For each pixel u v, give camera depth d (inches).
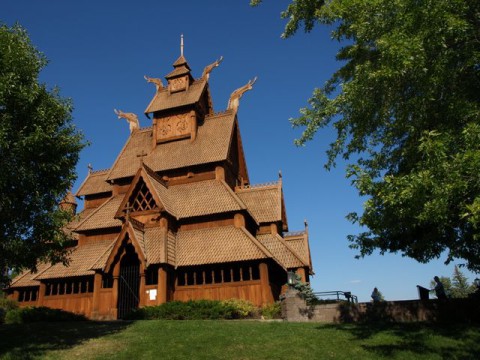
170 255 1093.1
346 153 612.1
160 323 797.9
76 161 718.5
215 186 1295.5
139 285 1095.6
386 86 532.7
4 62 613.3
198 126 1515.7
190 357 556.4
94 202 1524.4
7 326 809.5
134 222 1126.4
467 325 706.2
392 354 547.2
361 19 506.6
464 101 447.2
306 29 700.7
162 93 1588.3
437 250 745.6
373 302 825.5
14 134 600.1
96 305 1080.8
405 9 455.2
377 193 498.3
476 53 434.6
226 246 1108.5
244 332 685.9
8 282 666.8
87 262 1213.7
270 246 1275.8
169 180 1376.7
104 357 564.4
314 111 627.8
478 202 379.9
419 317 792.3
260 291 1034.1
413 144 532.1
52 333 728.3
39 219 648.4
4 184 579.5
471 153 387.2
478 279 807.7
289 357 548.4
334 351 570.9
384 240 748.6
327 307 846.5
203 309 926.4
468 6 443.5
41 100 660.1
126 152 1552.7
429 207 416.8
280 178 1469.0
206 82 1576.0
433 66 449.4
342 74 650.8
